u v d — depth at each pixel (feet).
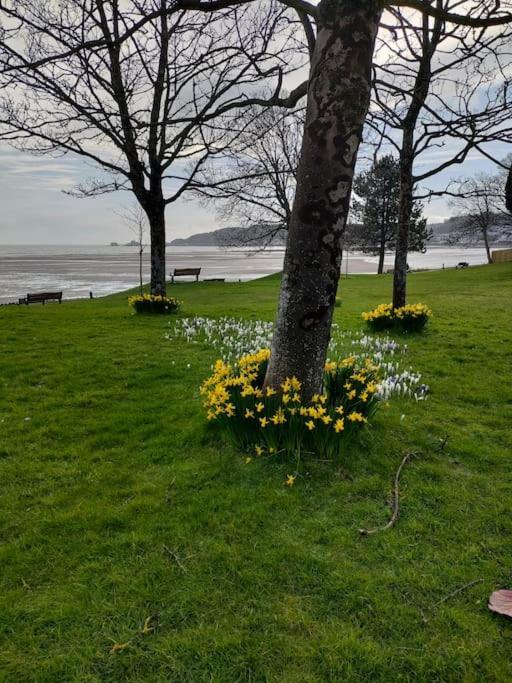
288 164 66.80
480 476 12.39
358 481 11.97
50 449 14.35
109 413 17.35
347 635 7.34
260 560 9.03
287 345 13.12
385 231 154.10
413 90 17.97
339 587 8.31
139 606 7.97
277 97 15.76
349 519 10.44
